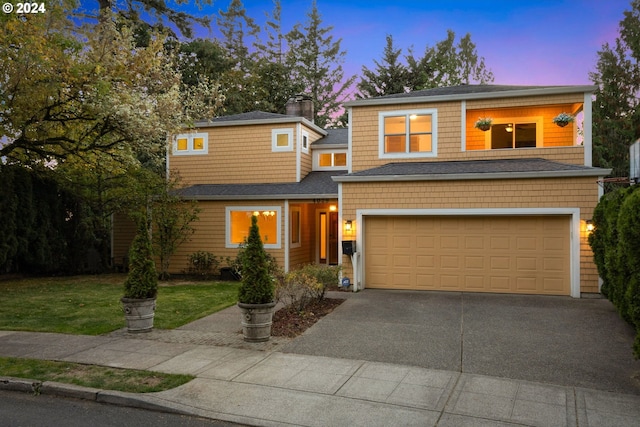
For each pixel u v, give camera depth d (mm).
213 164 18391
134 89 14211
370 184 12492
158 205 15359
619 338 7371
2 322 8602
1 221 14305
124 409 4785
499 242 11727
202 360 6207
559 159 12812
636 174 9148
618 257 7145
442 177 11812
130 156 15125
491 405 4672
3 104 11617
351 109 14359
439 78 36656
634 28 31906
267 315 7211
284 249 15969
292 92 35406
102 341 7219
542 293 11430
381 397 4895
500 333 7699
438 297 11164
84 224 16984
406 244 12391
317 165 19125
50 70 11805
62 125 14195
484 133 14820
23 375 5566
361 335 7566
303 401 4797
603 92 31812
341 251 12422
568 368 5887
